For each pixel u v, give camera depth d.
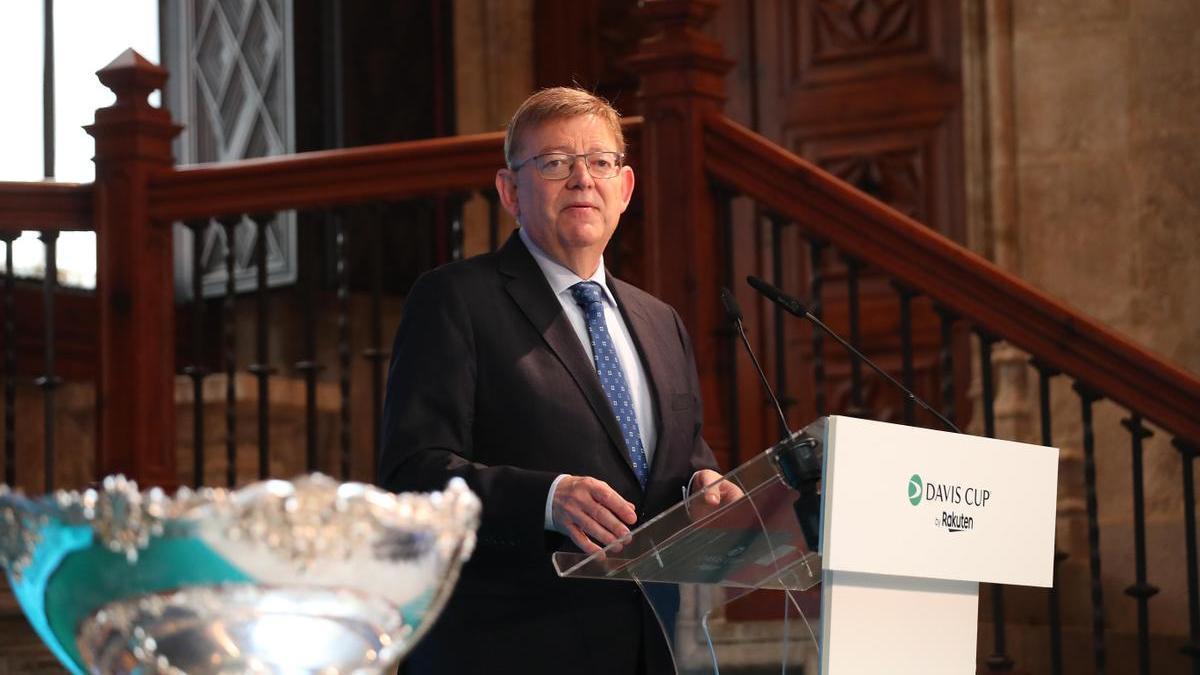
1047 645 10.48
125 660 2.66
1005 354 11.88
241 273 13.28
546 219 5.62
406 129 13.77
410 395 5.33
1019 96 12.05
